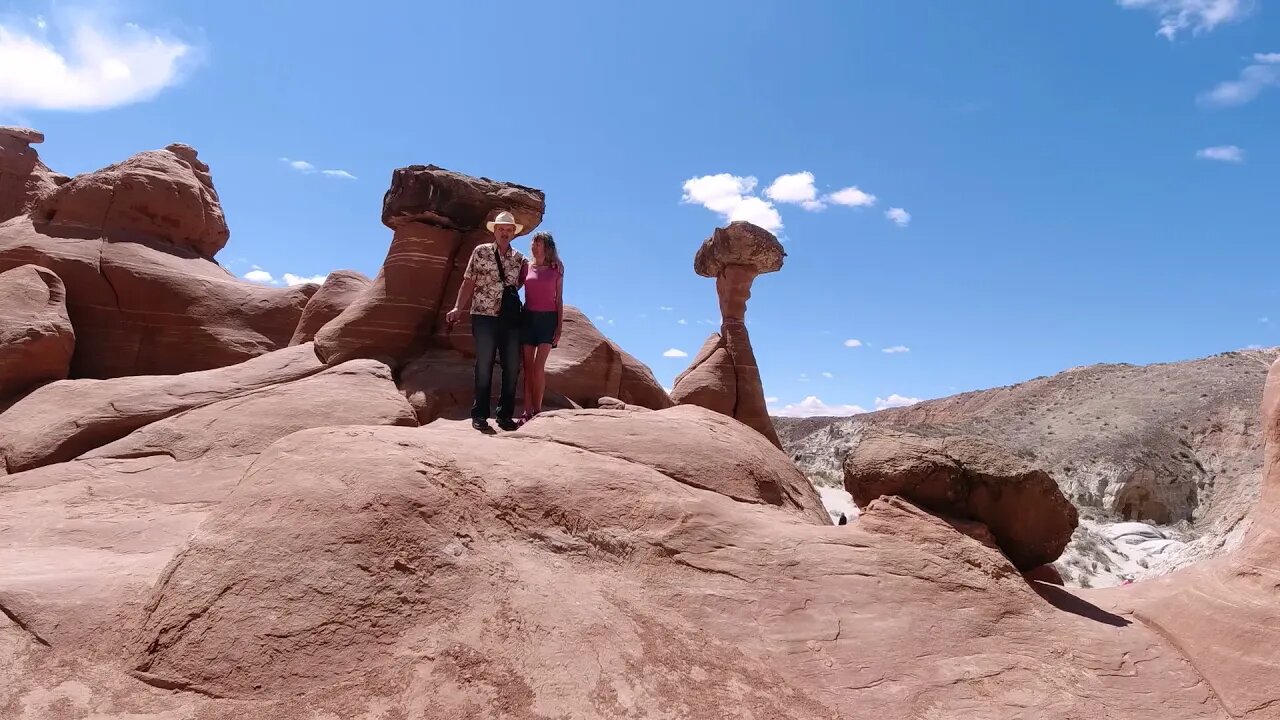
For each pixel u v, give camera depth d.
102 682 3.89
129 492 7.39
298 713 3.69
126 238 15.24
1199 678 4.79
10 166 22.84
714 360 16.92
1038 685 4.52
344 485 4.81
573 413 7.78
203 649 3.96
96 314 14.20
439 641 4.12
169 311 14.70
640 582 5.17
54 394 9.66
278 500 4.70
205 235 17.48
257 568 4.28
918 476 6.00
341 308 13.44
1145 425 51.94
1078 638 5.06
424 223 11.59
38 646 4.13
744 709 4.07
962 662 4.67
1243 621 4.93
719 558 5.40
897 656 4.66
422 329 11.24
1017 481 5.97
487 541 5.05
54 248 14.27
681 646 4.52
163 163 16.70
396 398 9.16
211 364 14.62
